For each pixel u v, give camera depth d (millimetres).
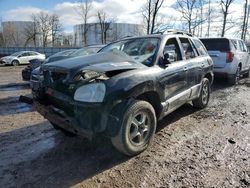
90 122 3348
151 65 4203
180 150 4000
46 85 3881
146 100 4086
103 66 3652
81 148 4133
